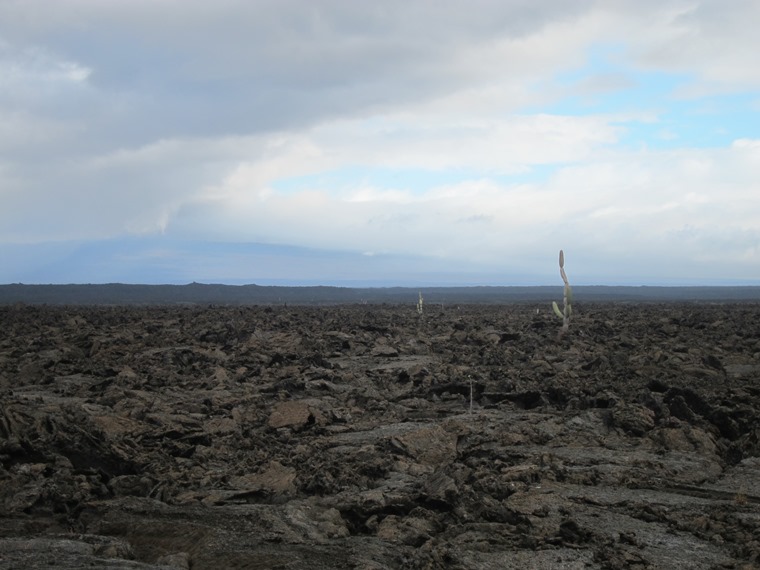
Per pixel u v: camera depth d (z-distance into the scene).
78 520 11.12
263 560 9.45
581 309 70.31
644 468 14.58
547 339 35.59
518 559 9.86
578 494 12.80
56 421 14.56
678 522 11.38
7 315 48.38
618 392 21.14
